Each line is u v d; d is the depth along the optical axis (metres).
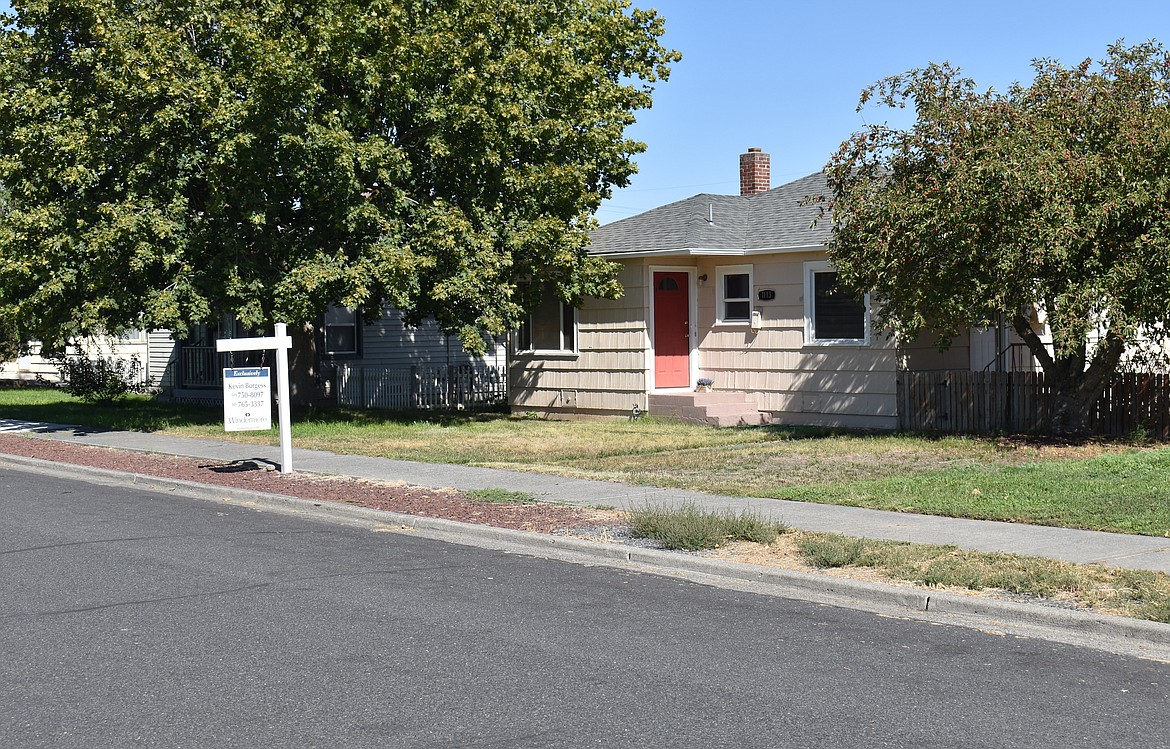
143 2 21.02
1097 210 15.11
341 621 8.16
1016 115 16.23
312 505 13.62
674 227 23.62
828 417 21.77
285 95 19.69
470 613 8.41
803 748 5.60
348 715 6.12
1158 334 17.91
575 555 10.75
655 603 8.75
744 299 23.30
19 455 19.58
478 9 21.39
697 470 15.75
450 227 20.56
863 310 21.14
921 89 17.38
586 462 16.83
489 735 5.80
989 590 8.63
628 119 24.69
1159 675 6.82
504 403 29.70
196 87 19.80
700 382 23.70
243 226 21.50
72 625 8.06
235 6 20.58
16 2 20.89
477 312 22.42
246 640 7.66
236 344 15.85
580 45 23.81
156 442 20.81
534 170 21.88
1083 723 5.95
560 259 21.89
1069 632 7.82
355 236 21.06
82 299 21.41
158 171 20.50
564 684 6.66
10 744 5.73
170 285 20.95
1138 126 15.54
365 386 29.52
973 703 6.28
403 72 20.72
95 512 13.55
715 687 6.59
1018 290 16.02
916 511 11.88
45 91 21.14
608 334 24.38
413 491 14.19
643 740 5.72
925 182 17.08
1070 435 18.12
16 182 21.23
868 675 6.82
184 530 12.22
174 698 6.43
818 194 23.66
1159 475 13.61
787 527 11.12
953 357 21.92
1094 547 9.89
